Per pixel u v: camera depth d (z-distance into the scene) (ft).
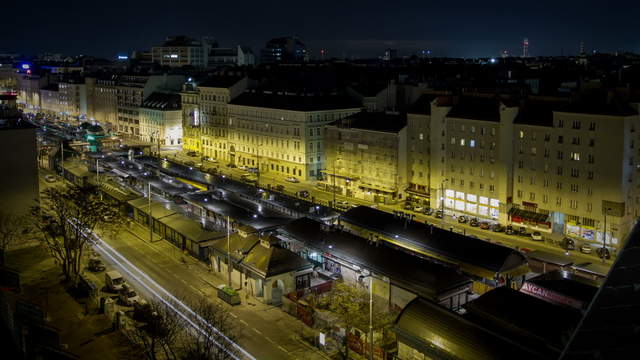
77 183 547.49
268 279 279.28
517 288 292.61
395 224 352.28
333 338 241.76
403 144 484.74
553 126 379.55
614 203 354.13
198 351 208.23
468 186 437.17
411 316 221.25
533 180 396.78
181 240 364.99
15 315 243.19
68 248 310.86
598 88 376.27
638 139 357.20
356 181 523.70
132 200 440.45
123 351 231.50
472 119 425.69
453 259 301.43
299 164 593.42
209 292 297.12
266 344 243.19
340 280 307.58
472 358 195.31
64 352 223.92
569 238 372.38
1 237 355.15
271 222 371.56
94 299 284.00
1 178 369.09
